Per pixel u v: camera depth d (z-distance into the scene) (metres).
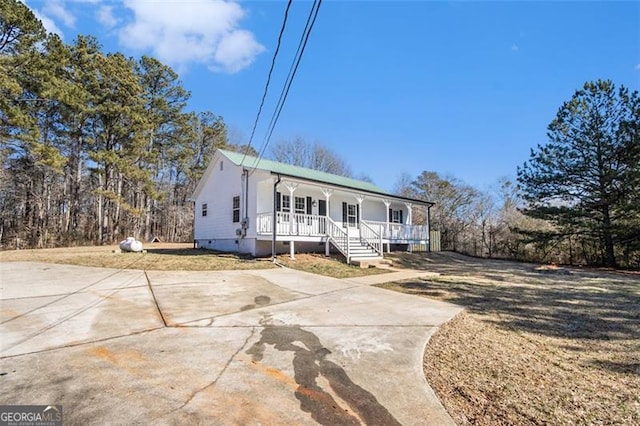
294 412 2.66
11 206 24.69
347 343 4.39
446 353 4.17
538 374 3.64
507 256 21.59
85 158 24.58
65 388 2.98
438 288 9.00
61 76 20.00
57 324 4.98
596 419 2.73
